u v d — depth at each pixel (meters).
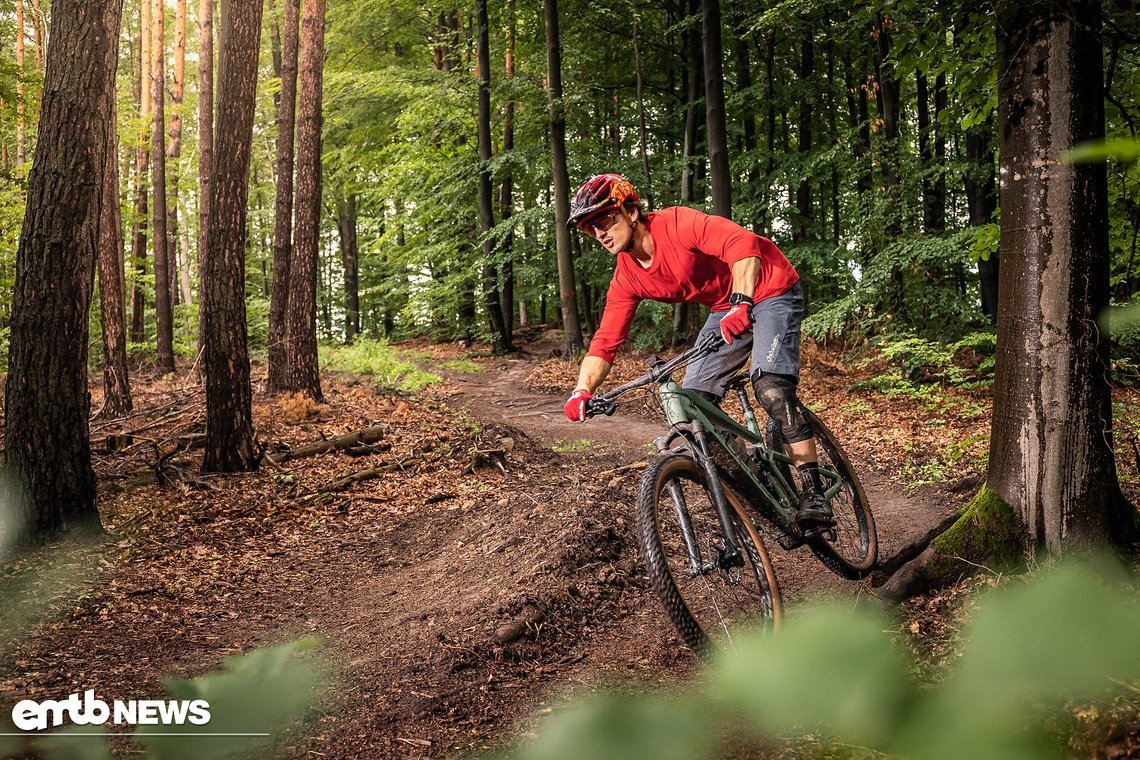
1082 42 3.27
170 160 20.61
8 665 3.93
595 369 3.44
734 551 3.07
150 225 23.95
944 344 12.37
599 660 3.63
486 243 21.20
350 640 4.28
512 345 21.94
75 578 5.54
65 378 6.57
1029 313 3.41
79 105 6.47
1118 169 3.48
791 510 3.57
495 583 4.62
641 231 3.27
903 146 13.77
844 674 0.52
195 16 26.41
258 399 13.03
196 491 8.18
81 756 0.70
